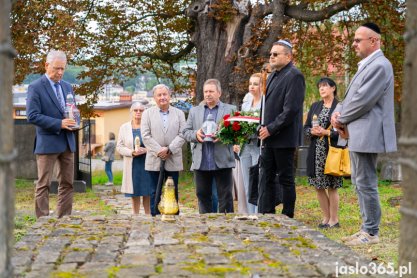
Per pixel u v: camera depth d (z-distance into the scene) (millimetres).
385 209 10875
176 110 9664
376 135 7234
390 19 18016
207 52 17906
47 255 5789
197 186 9141
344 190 14484
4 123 3711
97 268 5316
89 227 7301
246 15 17609
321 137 9148
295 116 8078
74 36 17609
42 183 8945
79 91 22031
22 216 10695
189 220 7781
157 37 22484
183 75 23141
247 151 9211
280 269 5285
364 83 7230
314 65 20656
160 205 7996
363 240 7480
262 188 8391
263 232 6934
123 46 22250
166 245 6242
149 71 23297
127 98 47844
